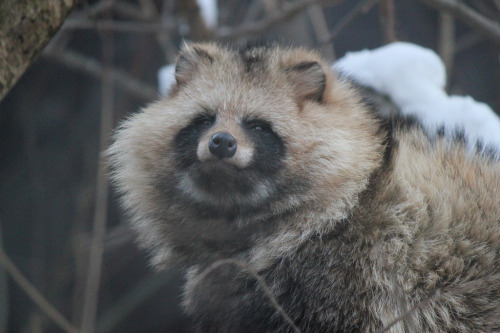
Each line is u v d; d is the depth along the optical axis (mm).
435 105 11688
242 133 8609
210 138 8359
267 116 8742
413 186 8453
